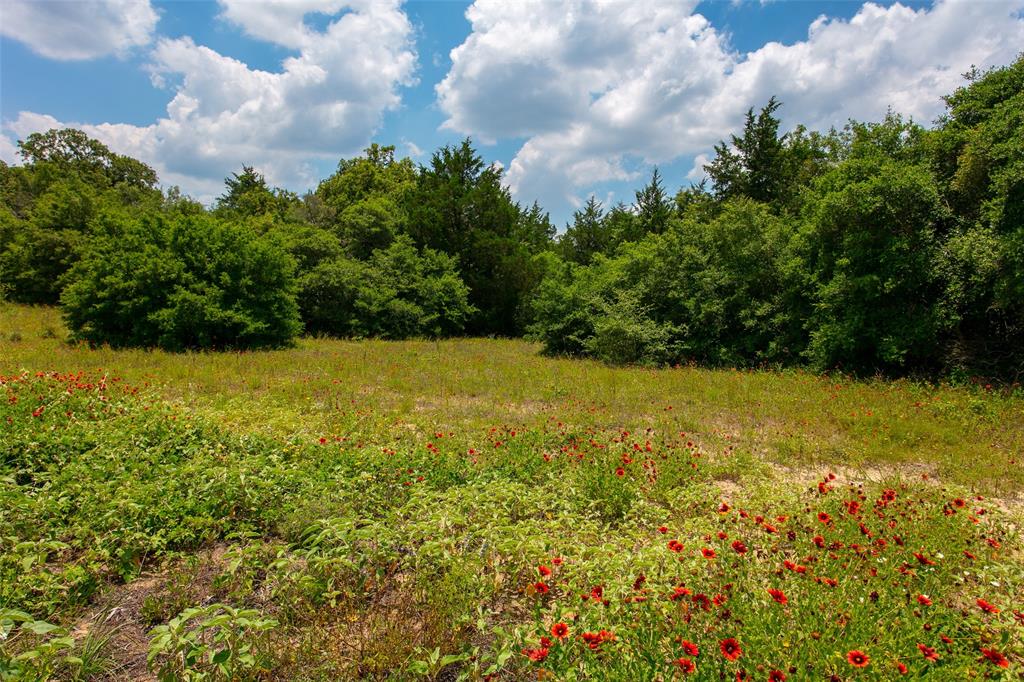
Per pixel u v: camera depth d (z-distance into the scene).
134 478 4.58
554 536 3.87
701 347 15.01
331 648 2.89
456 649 2.90
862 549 3.48
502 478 5.29
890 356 10.98
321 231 24.72
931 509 4.42
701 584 3.03
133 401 7.17
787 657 2.33
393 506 4.65
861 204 11.34
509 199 29.11
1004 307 10.26
